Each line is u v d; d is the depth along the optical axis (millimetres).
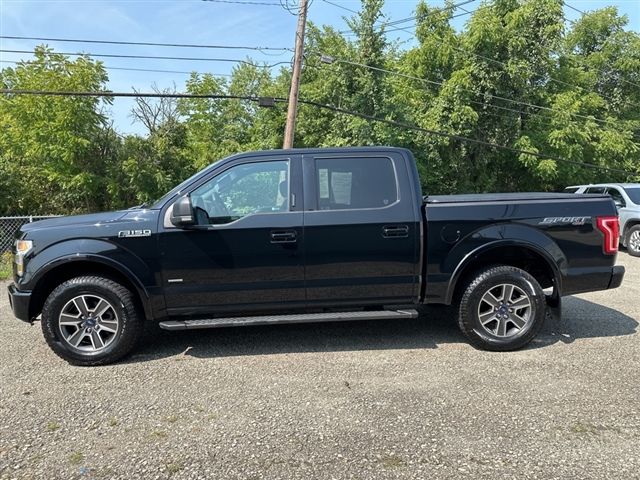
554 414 3494
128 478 2809
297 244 4570
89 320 4566
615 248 4848
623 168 22172
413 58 20812
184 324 4523
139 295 4555
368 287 4711
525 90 19562
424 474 2795
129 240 4477
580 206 4812
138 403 3768
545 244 4730
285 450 3074
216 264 4539
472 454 2998
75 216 4820
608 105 23828
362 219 4621
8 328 5836
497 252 4848
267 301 4660
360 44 18656
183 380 4195
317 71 21953
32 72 18000
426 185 19375
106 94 14547
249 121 26406
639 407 3584
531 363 4469
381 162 4770
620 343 4988
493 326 4836
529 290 4746
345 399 3779
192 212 4336
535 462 2900
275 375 4273
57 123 17422
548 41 19812
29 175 21078
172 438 3242
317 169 4703
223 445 3145
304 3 15086
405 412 3557
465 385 4004
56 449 3125
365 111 18453
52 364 4617
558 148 19812
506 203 4766
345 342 5117
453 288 4758
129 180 19609
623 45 24312
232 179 4680
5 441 3227
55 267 4473
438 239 4695
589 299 6965
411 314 4688
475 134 19344
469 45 19266
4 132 19438
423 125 18766
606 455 2967
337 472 2830
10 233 12664
